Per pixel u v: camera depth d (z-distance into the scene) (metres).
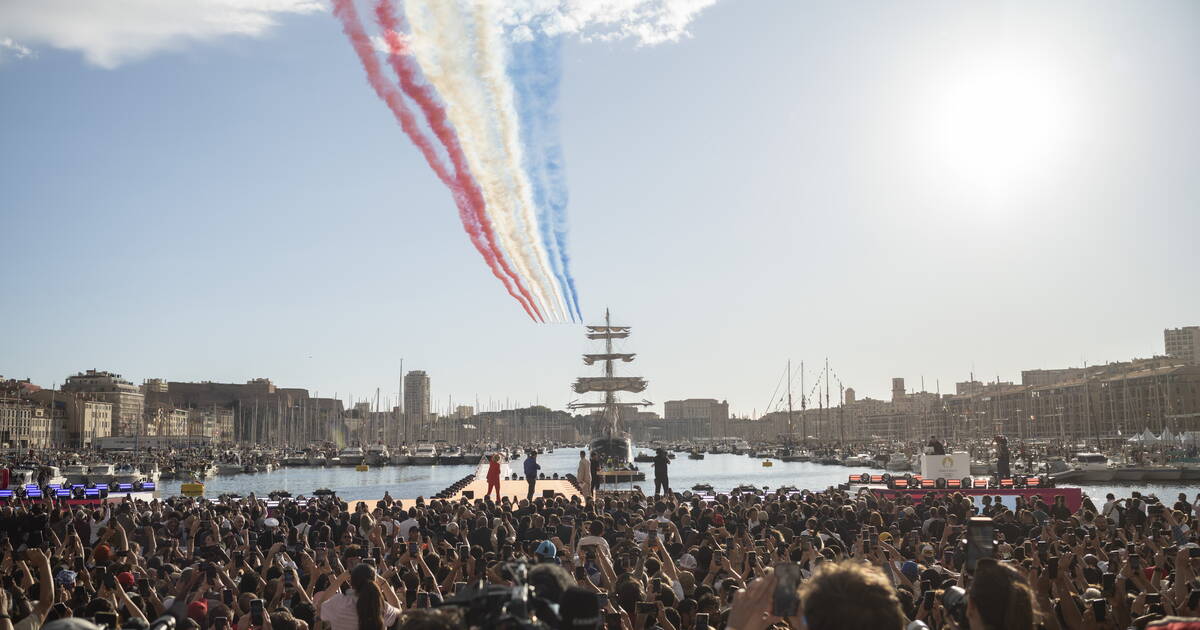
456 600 5.07
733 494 41.84
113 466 113.31
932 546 20.62
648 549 18.52
